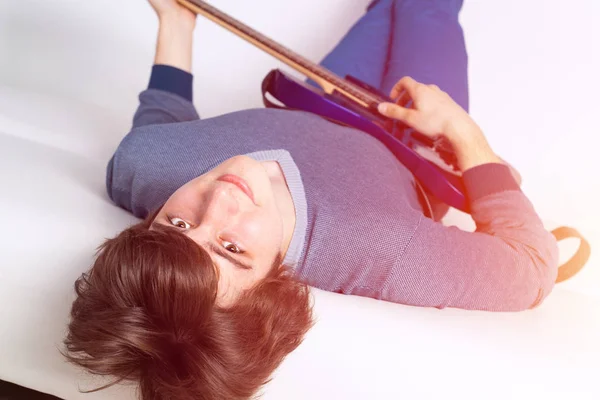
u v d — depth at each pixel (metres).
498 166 1.02
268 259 0.77
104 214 0.91
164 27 1.14
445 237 0.89
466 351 0.79
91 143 1.16
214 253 0.72
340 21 1.41
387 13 1.38
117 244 0.69
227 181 0.76
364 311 0.84
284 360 0.76
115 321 0.64
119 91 1.38
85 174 1.04
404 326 0.82
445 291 0.86
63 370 0.76
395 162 1.07
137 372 0.67
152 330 0.64
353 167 0.97
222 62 1.40
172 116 1.08
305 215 0.87
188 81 1.13
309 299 0.82
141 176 0.92
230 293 0.71
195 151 0.94
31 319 0.76
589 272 1.15
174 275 0.64
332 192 0.91
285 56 1.13
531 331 0.88
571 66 1.30
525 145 1.30
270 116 1.05
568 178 1.27
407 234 0.87
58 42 1.36
